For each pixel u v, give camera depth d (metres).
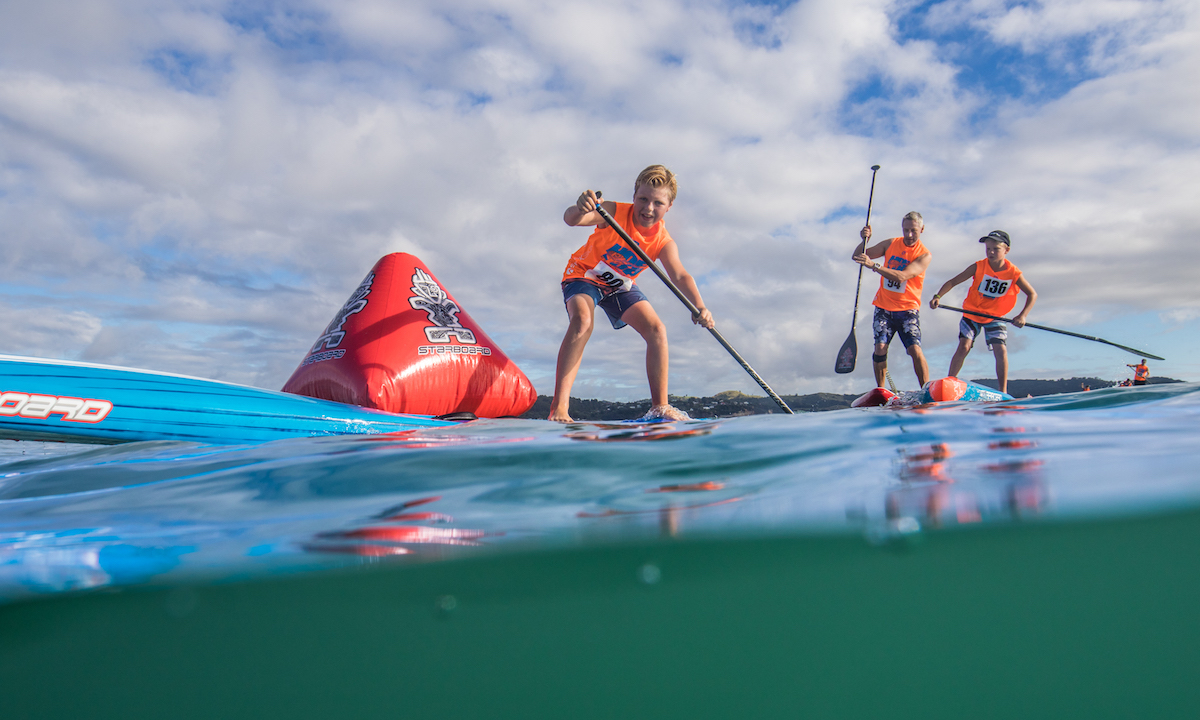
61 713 0.93
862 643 0.97
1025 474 1.32
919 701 0.89
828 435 2.01
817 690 0.91
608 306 4.44
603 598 1.04
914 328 6.23
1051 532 1.01
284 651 1.02
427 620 1.03
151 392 3.41
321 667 1.00
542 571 1.06
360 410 4.02
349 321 4.70
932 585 0.99
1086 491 1.13
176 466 2.12
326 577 1.06
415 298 4.85
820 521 1.07
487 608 1.04
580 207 3.97
